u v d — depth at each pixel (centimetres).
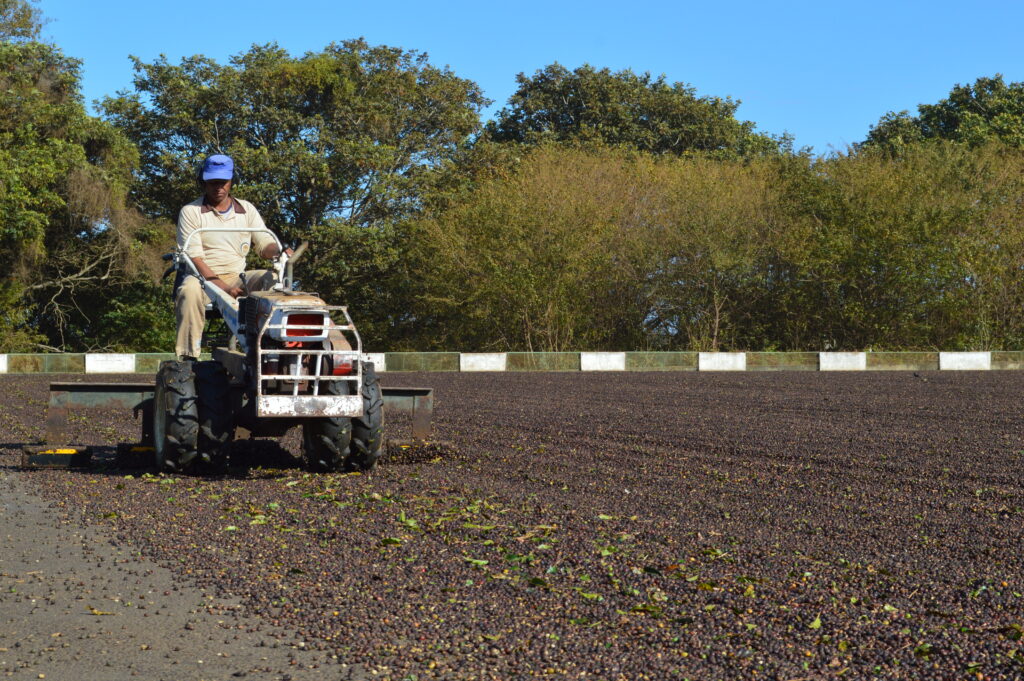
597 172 4209
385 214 4538
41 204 3656
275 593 521
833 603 506
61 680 409
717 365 3412
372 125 4450
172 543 634
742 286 4034
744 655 433
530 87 5712
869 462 1030
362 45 4612
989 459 1054
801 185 4144
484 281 3997
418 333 4512
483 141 4766
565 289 3969
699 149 5538
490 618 481
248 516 719
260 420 880
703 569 571
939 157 4091
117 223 3919
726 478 920
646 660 427
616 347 4106
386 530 671
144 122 4334
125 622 479
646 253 3997
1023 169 4112
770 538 656
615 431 1323
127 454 962
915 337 3972
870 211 3941
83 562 591
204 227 959
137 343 4200
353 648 442
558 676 411
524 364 3362
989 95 5584
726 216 3966
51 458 956
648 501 795
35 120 3766
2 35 4031
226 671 418
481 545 628
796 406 1748
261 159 4134
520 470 962
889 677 411
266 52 4478
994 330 3919
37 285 3931
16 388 2167
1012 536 667
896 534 672
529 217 3981
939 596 520
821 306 4091
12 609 500
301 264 4369
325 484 853
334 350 856
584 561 586
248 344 869
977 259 3809
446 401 1844
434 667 420
